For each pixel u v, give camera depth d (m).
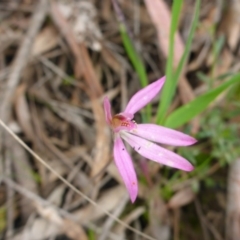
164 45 0.25
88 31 0.25
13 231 0.22
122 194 0.23
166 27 0.25
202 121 0.23
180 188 0.23
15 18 0.26
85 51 0.25
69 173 0.23
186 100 0.24
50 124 0.24
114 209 0.22
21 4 0.26
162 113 0.20
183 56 0.19
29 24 0.25
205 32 0.26
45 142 0.23
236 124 0.23
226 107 0.23
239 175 0.22
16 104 0.23
